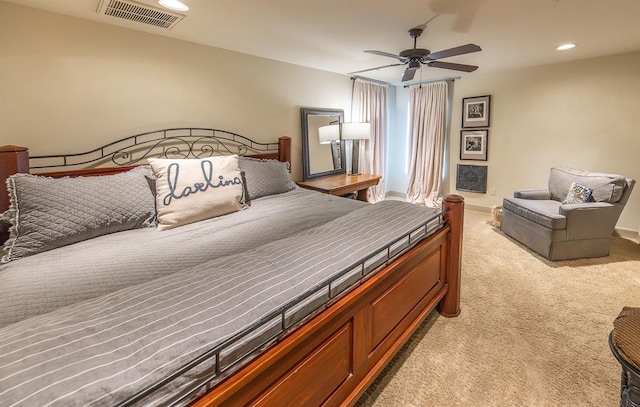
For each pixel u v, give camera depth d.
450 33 2.69
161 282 1.08
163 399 0.71
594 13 2.27
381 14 2.26
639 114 3.50
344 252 1.38
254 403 0.89
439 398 1.56
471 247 3.54
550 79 4.03
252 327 0.87
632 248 3.40
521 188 4.45
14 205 1.64
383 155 5.41
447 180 5.23
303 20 2.37
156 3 2.05
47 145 2.21
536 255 3.29
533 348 1.91
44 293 1.26
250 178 2.80
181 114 2.86
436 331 2.07
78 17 2.24
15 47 2.04
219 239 1.84
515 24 2.48
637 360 1.02
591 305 2.36
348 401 1.30
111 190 1.93
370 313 1.40
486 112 4.61
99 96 2.39
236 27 2.50
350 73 4.45
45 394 0.60
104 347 0.73
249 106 3.40
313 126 4.14
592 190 3.23
